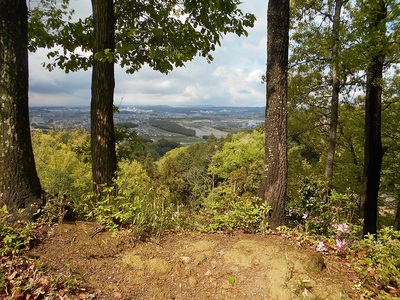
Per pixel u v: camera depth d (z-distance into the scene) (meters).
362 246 3.51
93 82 4.36
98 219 3.54
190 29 5.00
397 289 2.76
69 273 2.62
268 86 4.51
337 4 6.84
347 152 9.86
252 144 24.55
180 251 3.23
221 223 4.13
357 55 5.79
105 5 4.23
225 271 2.94
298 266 2.94
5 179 3.19
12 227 3.03
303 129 9.28
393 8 5.32
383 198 10.02
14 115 3.20
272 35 4.43
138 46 5.15
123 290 2.60
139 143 5.80
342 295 2.57
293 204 5.34
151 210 3.72
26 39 3.31
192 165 40.31
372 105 7.23
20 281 2.35
